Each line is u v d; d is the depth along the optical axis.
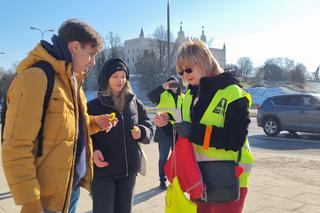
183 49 2.80
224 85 2.66
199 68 2.79
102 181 3.50
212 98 2.65
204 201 2.71
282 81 127.31
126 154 3.55
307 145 13.06
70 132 2.32
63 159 2.27
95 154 3.43
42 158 2.22
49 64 2.28
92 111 3.57
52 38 2.40
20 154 2.08
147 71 92.50
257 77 114.94
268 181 7.00
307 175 7.53
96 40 2.51
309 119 14.55
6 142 2.09
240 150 2.77
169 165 2.86
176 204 2.69
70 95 2.37
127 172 3.56
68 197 2.34
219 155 2.68
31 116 2.13
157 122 2.98
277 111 15.33
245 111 2.60
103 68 3.62
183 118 2.89
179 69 2.86
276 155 10.33
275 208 5.34
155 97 5.76
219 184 2.66
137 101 3.92
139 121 3.89
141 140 3.64
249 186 6.60
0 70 66.12
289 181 7.00
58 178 2.25
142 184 6.81
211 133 2.59
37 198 2.09
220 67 2.84
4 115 2.30
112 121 3.14
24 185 2.06
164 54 92.88
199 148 2.73
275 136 15.47
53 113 2.24
